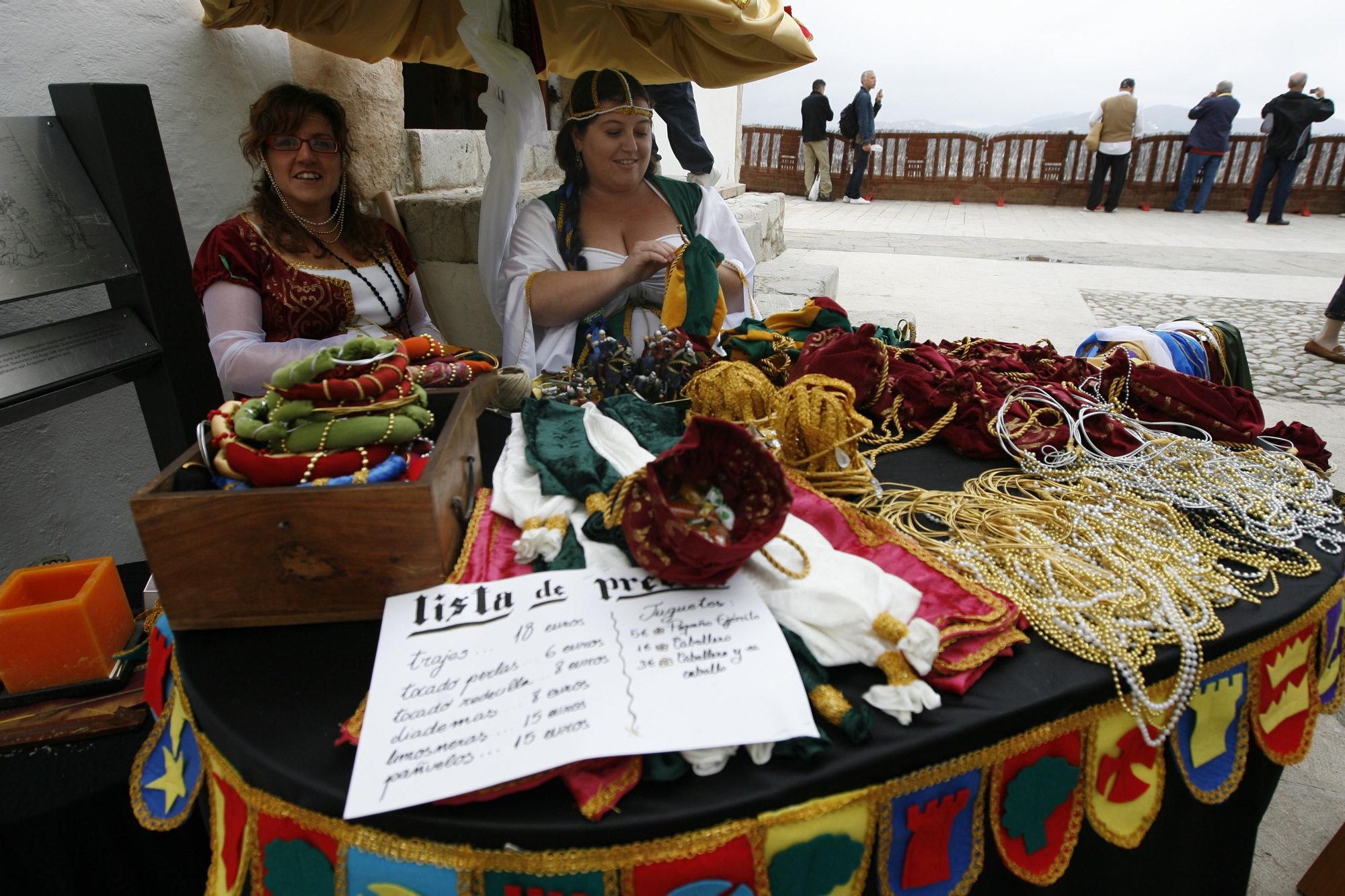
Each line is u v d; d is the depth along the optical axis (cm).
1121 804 99
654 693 82
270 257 196
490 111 221
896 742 82
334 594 97
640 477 102
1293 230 1039
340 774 77
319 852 79
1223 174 1270
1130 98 1195
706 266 190
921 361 173
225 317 188
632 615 93
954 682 88
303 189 196
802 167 1428
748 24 187
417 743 77
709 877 77
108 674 121
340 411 100
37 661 116
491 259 241
